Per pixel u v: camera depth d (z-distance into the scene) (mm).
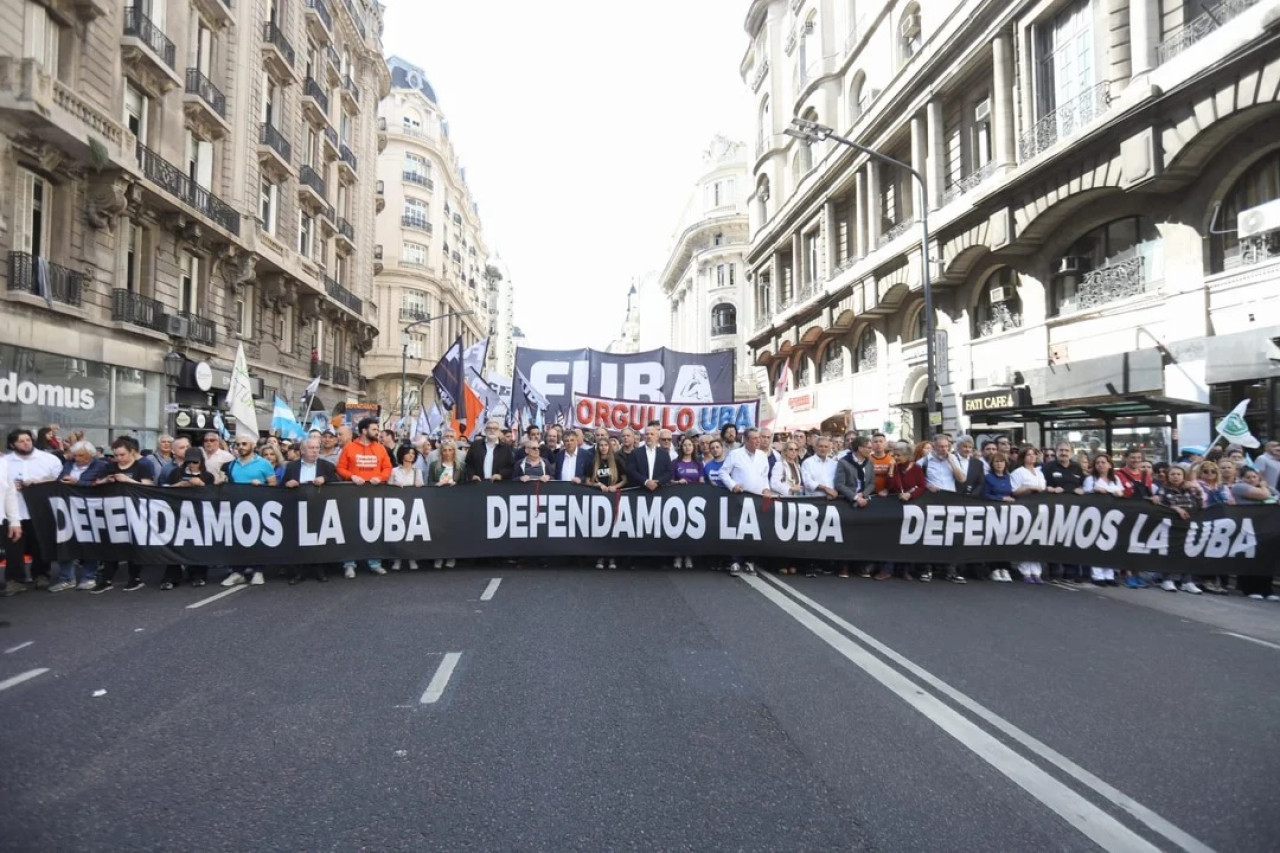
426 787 3260
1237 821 3039
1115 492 8977
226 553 7898
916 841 2859
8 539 7504
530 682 4656
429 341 58719
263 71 24891
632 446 9539
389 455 9789
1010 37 17969
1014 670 5047
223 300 22484
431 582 7938
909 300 23625
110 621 6258
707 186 61656
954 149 20906
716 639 5707
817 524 8656
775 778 3385
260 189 24422
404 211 57781
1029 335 17703
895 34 24188
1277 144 11719
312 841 2816
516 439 12102
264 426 24312
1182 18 13008
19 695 4410
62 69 15734
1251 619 7012
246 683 4621
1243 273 12234
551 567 8898
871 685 4676
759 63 40000
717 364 11930
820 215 30234
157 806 3076
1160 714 4250
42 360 15055
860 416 27359
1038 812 3098
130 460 8211
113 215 17031
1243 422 10172
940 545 8617
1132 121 13461
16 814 3002
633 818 3014
